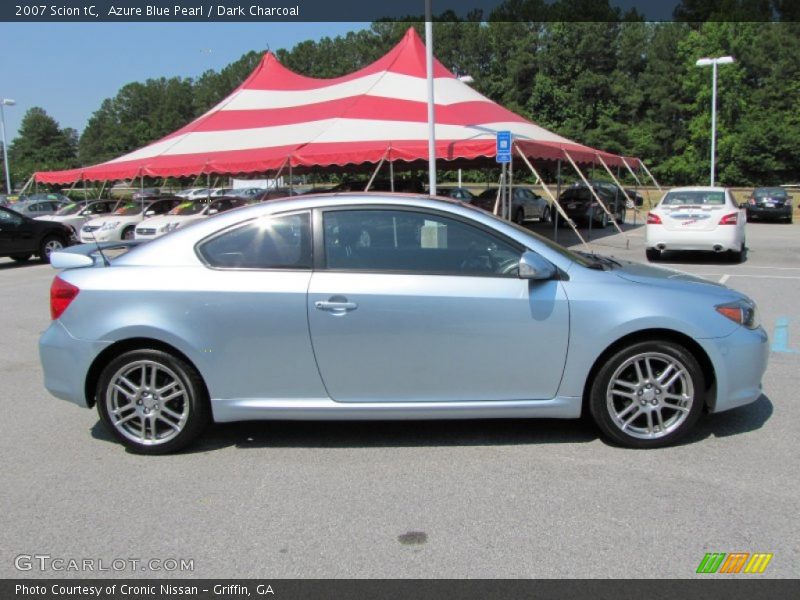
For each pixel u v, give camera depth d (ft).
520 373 13.71
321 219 14.06
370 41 234.17
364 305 13.50
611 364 13.76
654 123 170.60
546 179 162.61
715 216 45.62
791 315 28.40
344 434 15.38
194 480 13.08
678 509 11.50
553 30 181.78
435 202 14.20
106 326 13.89
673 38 172.04
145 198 75.10
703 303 13.80
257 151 56.18
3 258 62.64
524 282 13.65
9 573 10.04
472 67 206.49
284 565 10.09
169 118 332.60
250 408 13.92
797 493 12.03
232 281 13.79
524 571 9.78
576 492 12.20
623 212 94.89
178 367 13.97
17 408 17.67
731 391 13.96
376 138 52.85
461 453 14.12
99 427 16.19
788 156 148.15
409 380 13.73
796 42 154.51
